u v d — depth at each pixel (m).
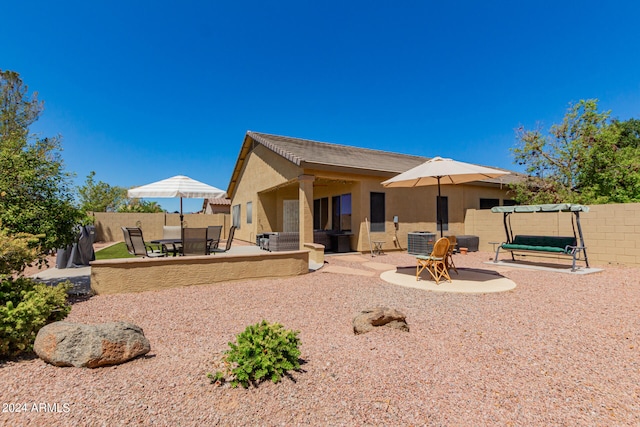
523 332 4.32
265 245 13.16
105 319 4.95
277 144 13.95
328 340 4.03
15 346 3.34
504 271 9.18
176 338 4.17
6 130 16.48
